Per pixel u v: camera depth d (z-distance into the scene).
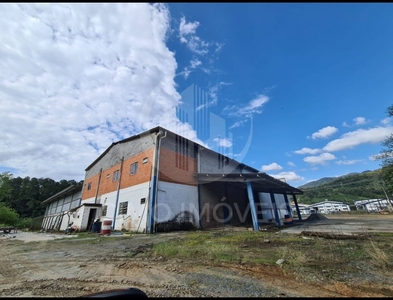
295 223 13.07
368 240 4.51
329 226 9.20
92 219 12.67
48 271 2.83
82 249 4.73
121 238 6.85
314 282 2.02
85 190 17.25
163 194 9.44
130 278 2.39
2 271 2.87
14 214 26.67
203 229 10.09
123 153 12.68
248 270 2.50
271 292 1.81
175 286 2.06
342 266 2.55
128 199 10.62
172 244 4.80
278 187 13.38
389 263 2.62
